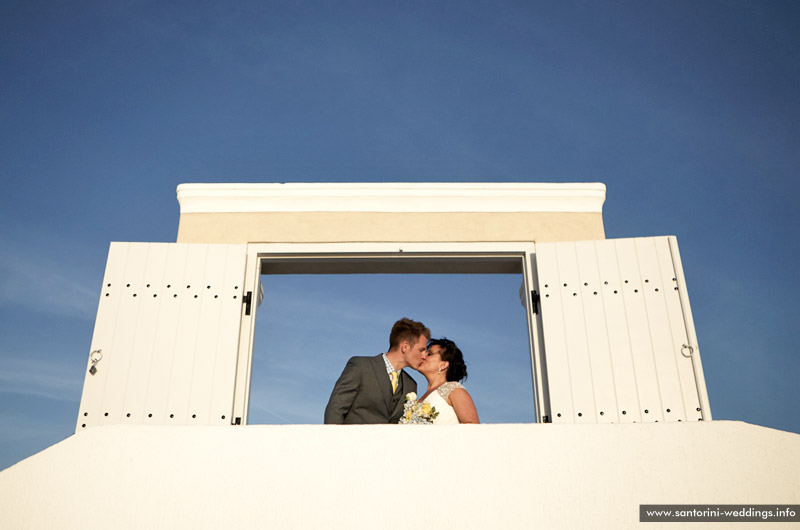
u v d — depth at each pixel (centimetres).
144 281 536
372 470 295
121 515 287
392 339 437
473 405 407
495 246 568
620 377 503
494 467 296
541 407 519
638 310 524
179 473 294
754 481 292
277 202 580
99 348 509
